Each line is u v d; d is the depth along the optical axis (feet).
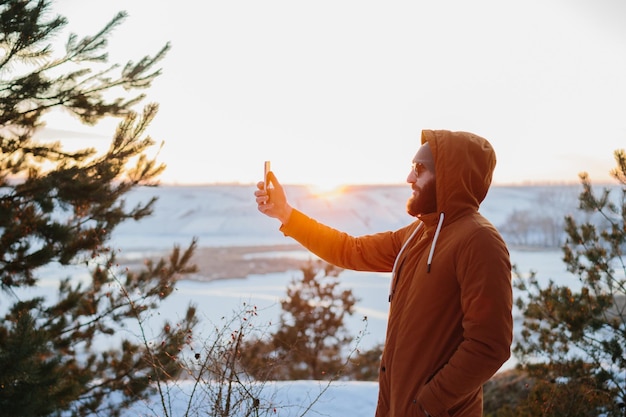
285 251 309.42
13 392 9.21
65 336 14.11
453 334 6.35
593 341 14.94
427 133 6.73
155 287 14.79
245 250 313.73
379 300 114.01
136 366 13.80
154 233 409.69
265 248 330.13
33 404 9.20
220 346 8.43
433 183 6.72
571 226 15.30
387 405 6.82
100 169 12.44
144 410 12.64
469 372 5.87
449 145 6.56
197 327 10.53
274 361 9.78
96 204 13.84
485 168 6.67
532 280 15.97
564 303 14.87
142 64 12.80
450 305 6.34
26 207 12.54
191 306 12.12
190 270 15.61
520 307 16.06
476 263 6.04
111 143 12.80
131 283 14.78
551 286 15.60
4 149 12.12
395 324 6.77
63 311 13.43
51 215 12.56
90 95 12.64
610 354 14.05
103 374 14.47
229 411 8.27
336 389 16.14
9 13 10.74
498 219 376.07
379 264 8.17
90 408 13.47
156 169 14.19
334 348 28.81
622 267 14.61
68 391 11.17
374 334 59.06
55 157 12.70
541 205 376.07
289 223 8.37
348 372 26.73
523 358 15.84
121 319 14.01
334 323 28.84
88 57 12.44
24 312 9.86
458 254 6.23
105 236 13.97
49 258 12.25
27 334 9.31
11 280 12.42
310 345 27.32
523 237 323.37
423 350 6.39
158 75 13.07
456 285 6.31
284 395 14.57
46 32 11.27
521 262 193.88
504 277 6.01
